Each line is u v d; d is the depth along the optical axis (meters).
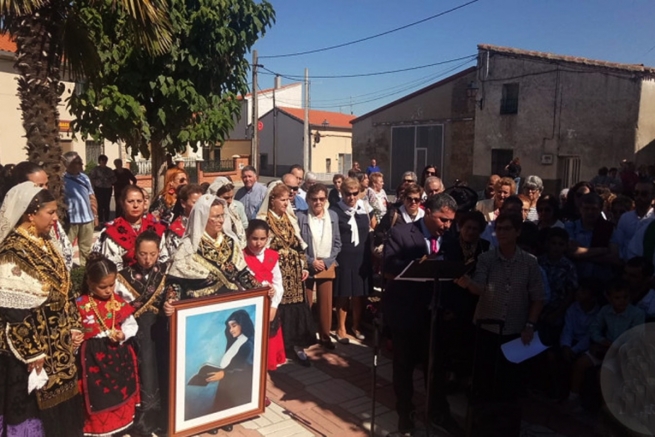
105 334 3.73
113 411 3.77
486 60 22.06
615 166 18.77
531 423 4.41
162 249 4.55
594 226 5.50
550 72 20.17
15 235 3.31
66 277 3.52
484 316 4.23
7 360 3.31
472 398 4.02
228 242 4.25
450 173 24.80
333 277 5.80
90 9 6.75
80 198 8.20
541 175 20.70
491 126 22.22
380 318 4.28
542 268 4.95
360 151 28.33
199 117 7.83
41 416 3.40
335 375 5.27
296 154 45.50
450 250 4.35
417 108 25.78
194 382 3.96
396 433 4.18
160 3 6.15
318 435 4.17
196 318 3.91
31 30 5.43
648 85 18.22
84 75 6.97
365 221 5.99
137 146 7.79
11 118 19.44
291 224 5.45
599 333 4.55
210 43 7.48
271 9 8.04
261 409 4.30
